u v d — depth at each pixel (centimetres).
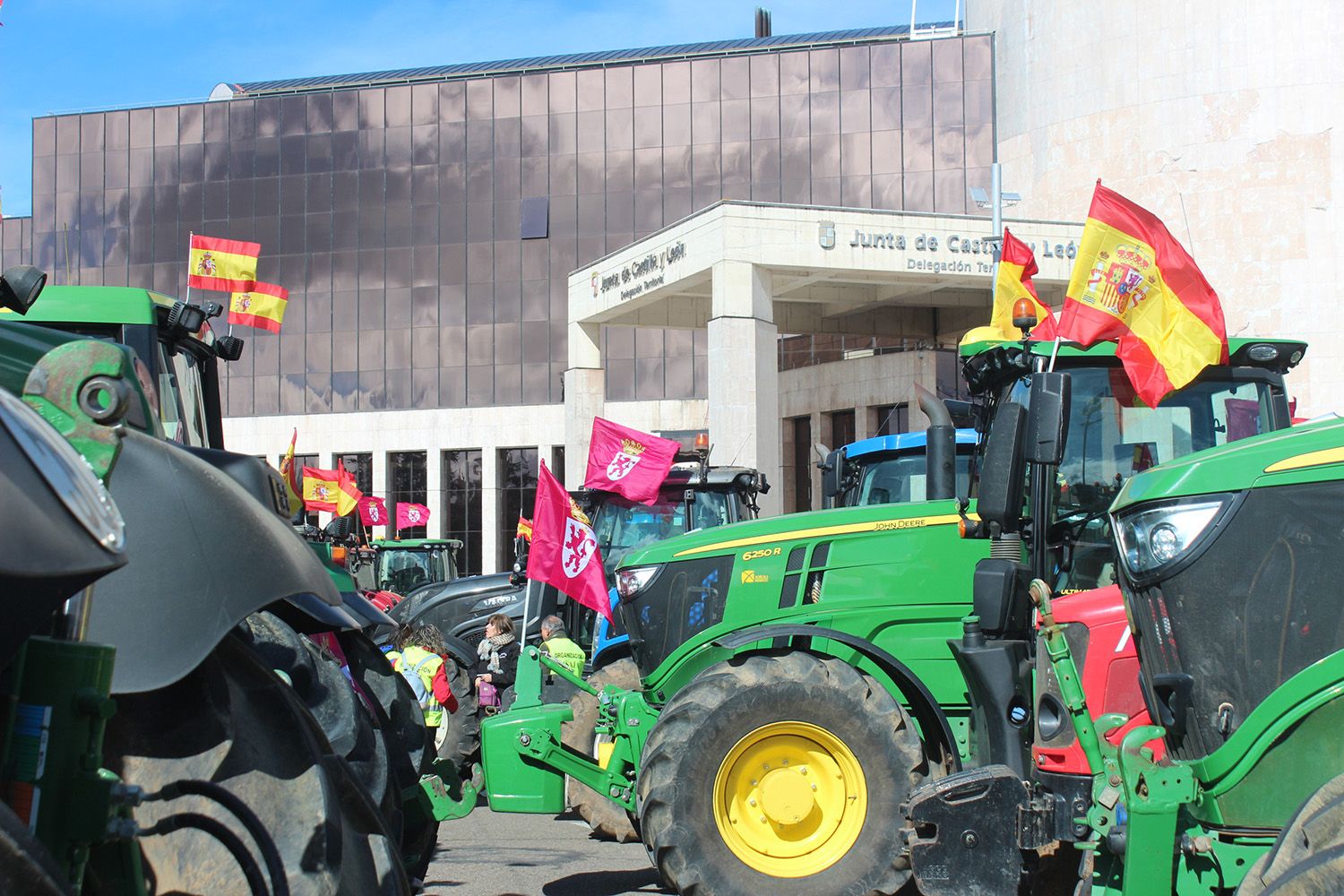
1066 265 2712
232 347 757
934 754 634
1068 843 540
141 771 263
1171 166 3428
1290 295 3300
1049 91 3666
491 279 4419
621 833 770
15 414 194
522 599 1459
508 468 4412
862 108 4047
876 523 663
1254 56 3338
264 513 267
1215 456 424
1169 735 434
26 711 208
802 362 3912
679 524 1248
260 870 258
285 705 283
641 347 4297
